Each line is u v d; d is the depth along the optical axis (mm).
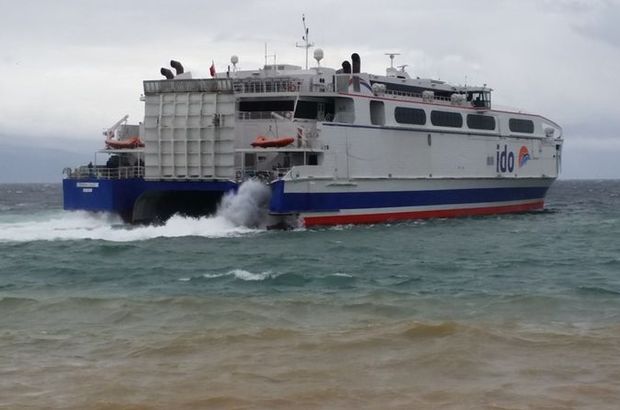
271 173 39250
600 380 14914
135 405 13758
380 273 27531
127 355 16641
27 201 94250
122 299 22578
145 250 33156
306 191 38562
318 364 16000
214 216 41562
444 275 27250
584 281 26047
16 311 21031
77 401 13938
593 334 18266
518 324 19375
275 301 22188
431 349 16938
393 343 17406
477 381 14961
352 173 40875
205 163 38031
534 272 28078
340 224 40812
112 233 38062
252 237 37000
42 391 14422
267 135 39969
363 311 20875
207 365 15938
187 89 38062
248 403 13859
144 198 40594
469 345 17141
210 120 37594
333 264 29594
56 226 40969
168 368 15750
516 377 15148
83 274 27266
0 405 13727
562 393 14227
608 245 36656
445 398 14055
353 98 40906
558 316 20297
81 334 18469
